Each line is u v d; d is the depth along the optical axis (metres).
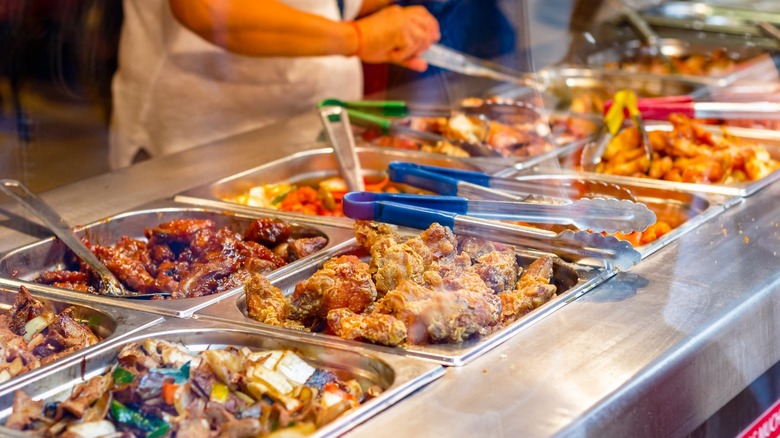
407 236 1.70
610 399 1.15
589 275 1.56
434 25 3.05
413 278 1.49
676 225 2.09
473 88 3.04
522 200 1.87
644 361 1.25
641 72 3.23
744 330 1.45
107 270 1.70
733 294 1.49
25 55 3.70
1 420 1.21
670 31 3.75
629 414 1.18
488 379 1.20
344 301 1.44
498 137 2.56
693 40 3.58
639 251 1.67
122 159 3.41
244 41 2.99
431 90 3.07
